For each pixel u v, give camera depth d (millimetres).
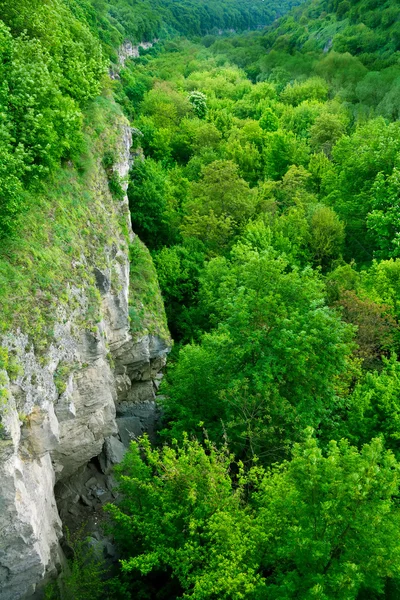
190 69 112875
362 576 13898
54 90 20922
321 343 22906
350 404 24875
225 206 45688
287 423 22828
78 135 24109
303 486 15312
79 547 17875
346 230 47125
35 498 14641
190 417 23906
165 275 36906
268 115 72562
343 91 79250
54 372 16531
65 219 20375
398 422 23047
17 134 19219
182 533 17109
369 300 31703
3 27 20281
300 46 119500
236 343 23906
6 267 15758
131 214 40188
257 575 14781
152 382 30812
